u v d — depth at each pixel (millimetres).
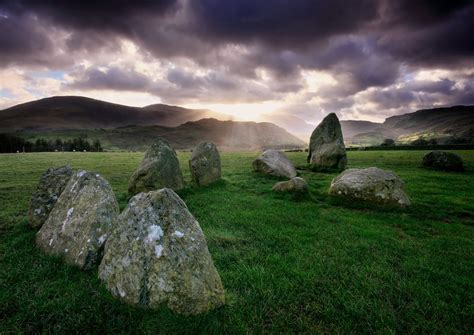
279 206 13125
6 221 10703
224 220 10930
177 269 5035
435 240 9344
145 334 4574
